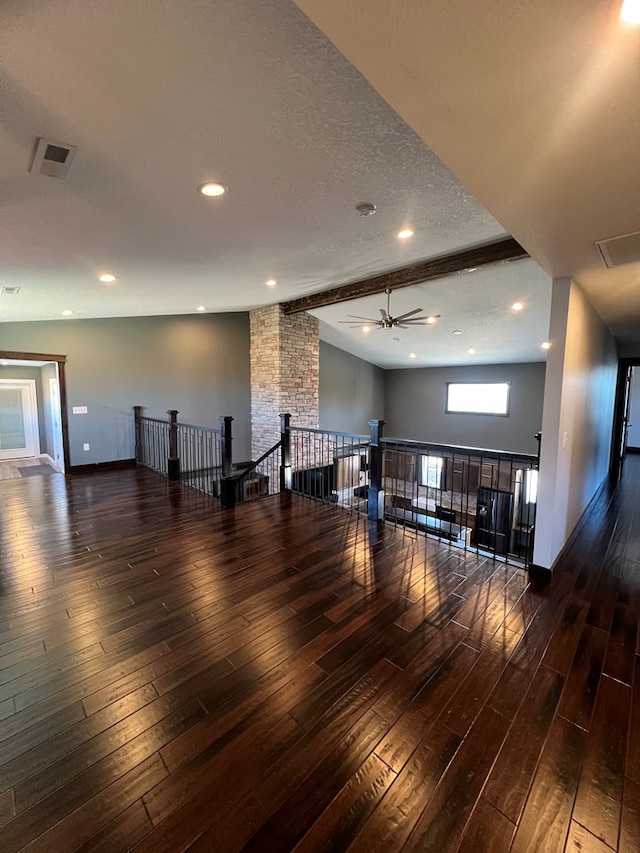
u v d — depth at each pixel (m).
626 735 1.62
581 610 2.54
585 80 1.11
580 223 2.05
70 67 1.32
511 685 1.89
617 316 4.36
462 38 1.00
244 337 7.46
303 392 6.94
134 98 1.50
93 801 1.34
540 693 1.84
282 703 1.76
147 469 6.49
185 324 7.02
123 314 6.30
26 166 1.88
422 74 1.13
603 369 5.02
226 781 1.41
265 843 1.23
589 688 1.88
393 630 2.29
